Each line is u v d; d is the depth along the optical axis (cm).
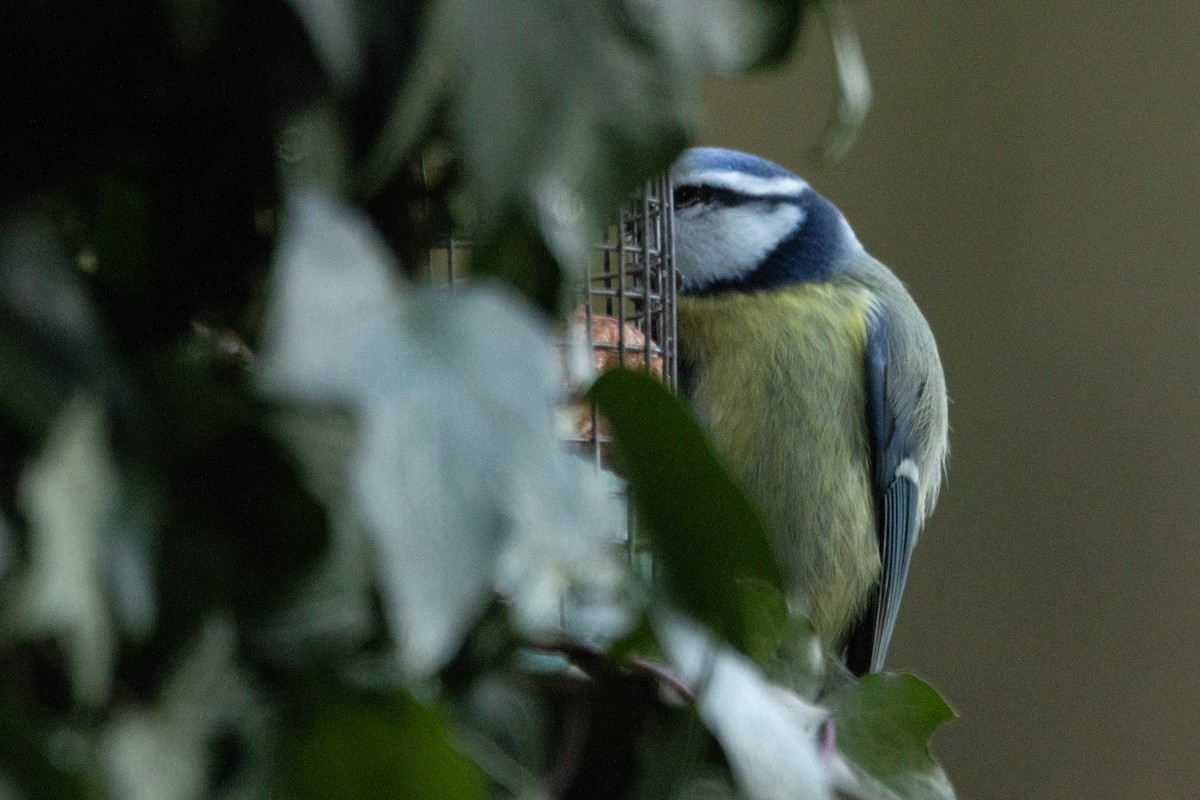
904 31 876
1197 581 810
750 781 165
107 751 121
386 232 155
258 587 136
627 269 415
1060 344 852
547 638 182
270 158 144
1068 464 845
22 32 140
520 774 151
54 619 115
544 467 124
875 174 871
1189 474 816
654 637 177
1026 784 820
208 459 132
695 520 163
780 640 186
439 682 162
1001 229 863
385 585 119
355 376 119
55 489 116
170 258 151
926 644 853
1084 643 826
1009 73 869
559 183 127
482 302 128
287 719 134
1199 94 834
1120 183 847
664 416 158
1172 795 794
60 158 141
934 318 869
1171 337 829
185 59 140
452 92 128
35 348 123
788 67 143
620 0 131
